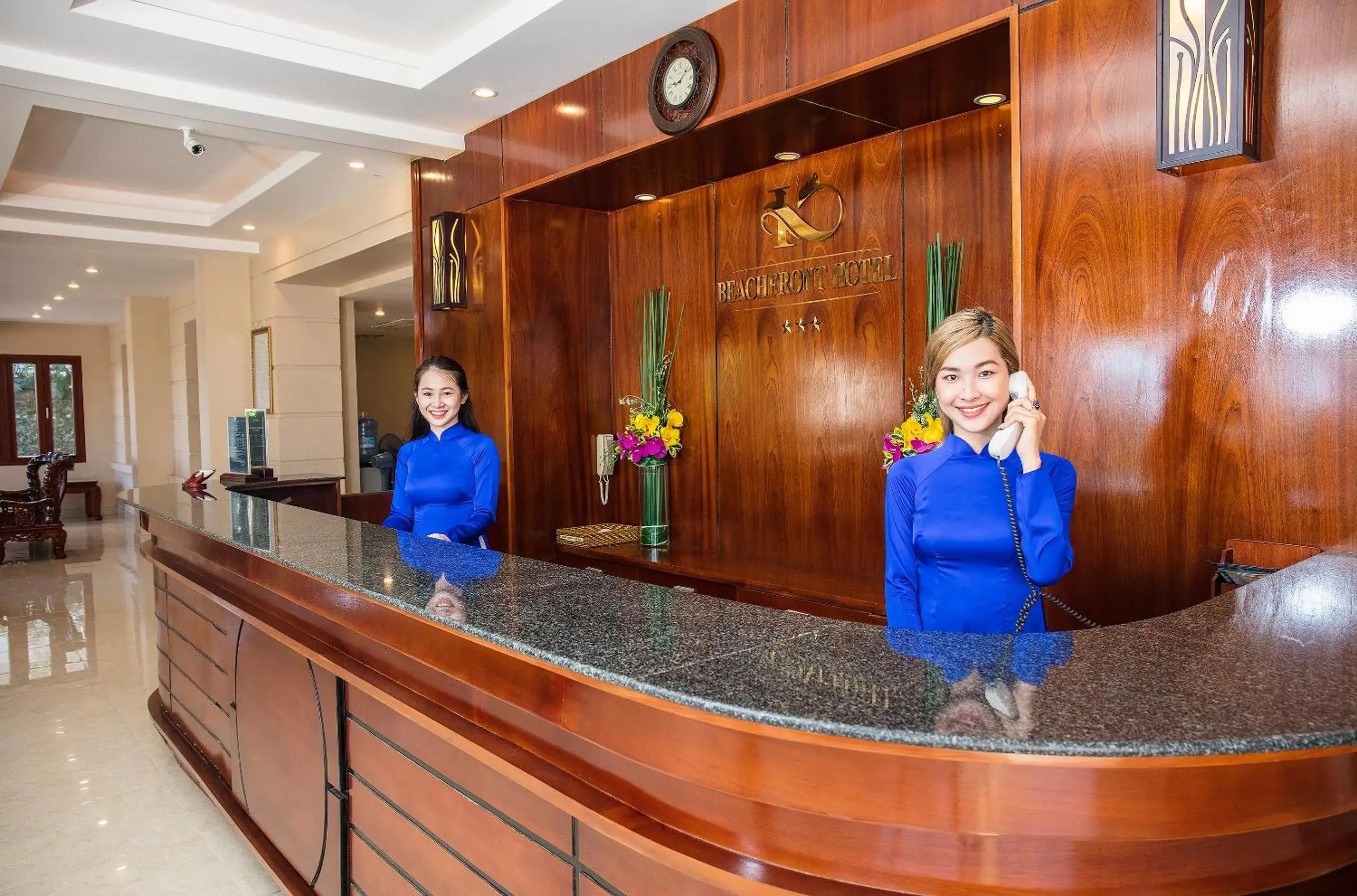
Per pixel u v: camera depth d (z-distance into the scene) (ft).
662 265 15.14
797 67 10.27
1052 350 8.13
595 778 4.91
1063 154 8.00
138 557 30.35
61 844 10.27
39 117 16.92
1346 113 6.40
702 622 5.21
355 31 13.01
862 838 3.92
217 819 10.93
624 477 16.37
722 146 12.17
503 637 4.92
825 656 4.47
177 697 12.72
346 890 7.80
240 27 12.56
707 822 4.33
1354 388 6.43
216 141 18.49
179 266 30.91
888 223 11.59
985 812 3.63
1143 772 3.52
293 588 8.19
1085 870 3.74
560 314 15.71
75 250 27.63
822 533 12.63
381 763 7.18
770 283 13.23
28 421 47.55
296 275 25.63
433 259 16.61
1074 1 7.89
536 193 14.79
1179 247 7.31
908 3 9.17
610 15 11.44
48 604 22.67
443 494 11.16
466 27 12.87
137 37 12.04
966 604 6.32
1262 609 5.05
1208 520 7.22
